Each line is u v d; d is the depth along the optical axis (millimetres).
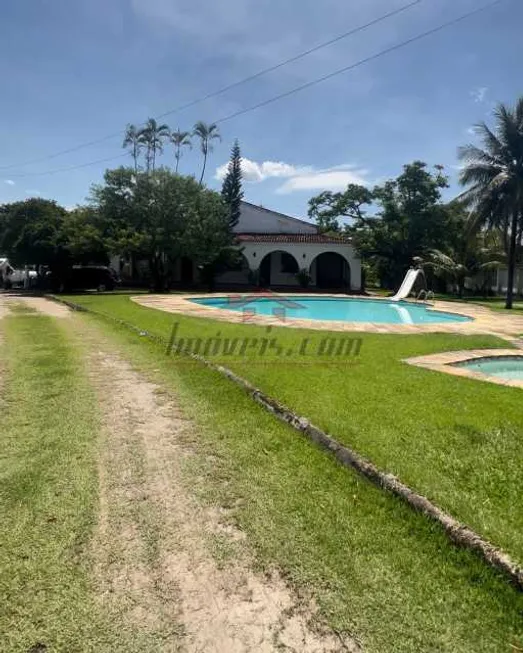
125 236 25375
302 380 6098
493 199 21672
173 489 3402
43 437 4309
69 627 2162
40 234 26109
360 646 2064
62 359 7559
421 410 4840
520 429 4328
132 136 34062
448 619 2188
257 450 4047
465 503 3031
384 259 35750
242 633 2146
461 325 13000
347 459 3779
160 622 2203
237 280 34875
